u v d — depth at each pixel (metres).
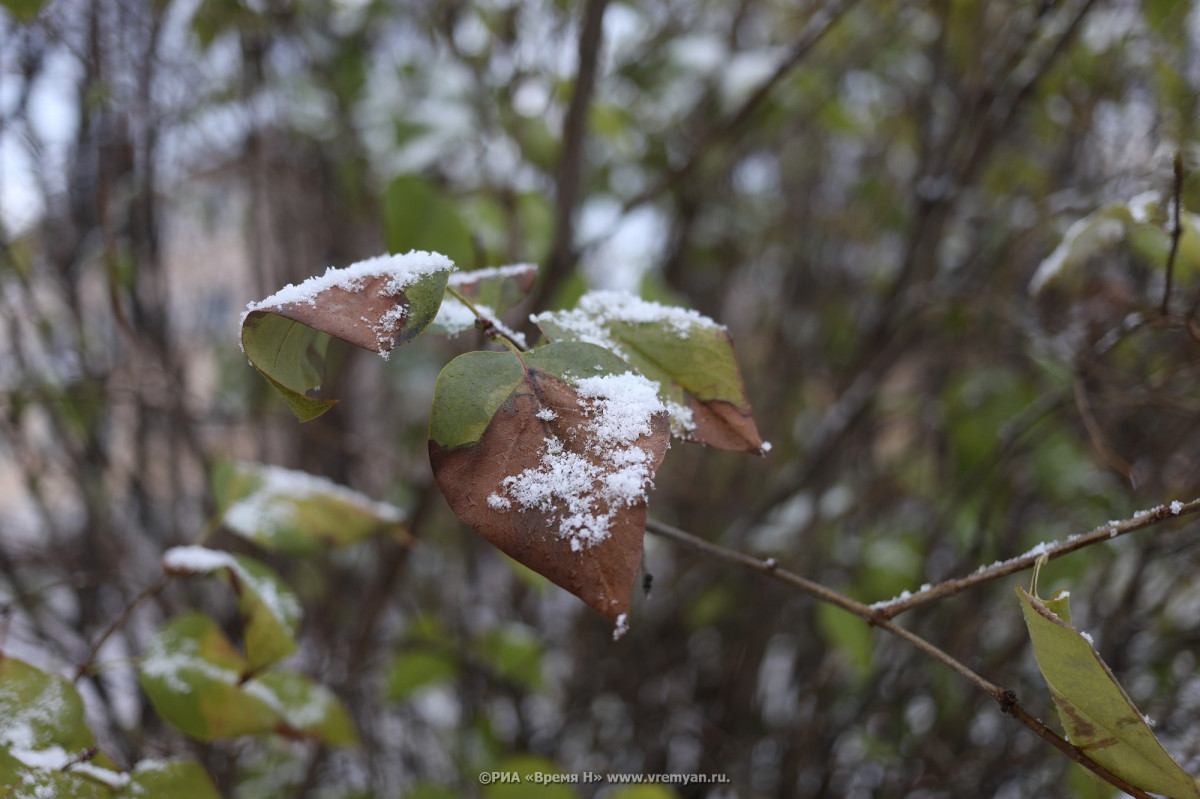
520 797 0.67
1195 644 0.76
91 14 0.81
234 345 1.16
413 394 1.35
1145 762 0.36
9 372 0.85
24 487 1.00
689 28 1.17
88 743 0.45
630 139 0.98
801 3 1.05
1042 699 0.81
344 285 0.35
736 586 1.06
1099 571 0.84
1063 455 0.79
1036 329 0.73
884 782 0.95
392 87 1.04
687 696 1.06
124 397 0.84
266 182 1.07
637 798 0.64
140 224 0.91
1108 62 0.82
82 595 0.90
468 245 0.54
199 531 1.03
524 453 0.34
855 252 1.33
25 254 0.84
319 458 1.17
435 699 1.14
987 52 0.88
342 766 0.98
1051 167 0.97
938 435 0.99
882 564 0.86
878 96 1.11
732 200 1.25
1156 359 0.78
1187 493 0.71
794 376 1.25
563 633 1.17
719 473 1.24
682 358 0.40
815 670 1.04
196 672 0.49
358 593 1.17
